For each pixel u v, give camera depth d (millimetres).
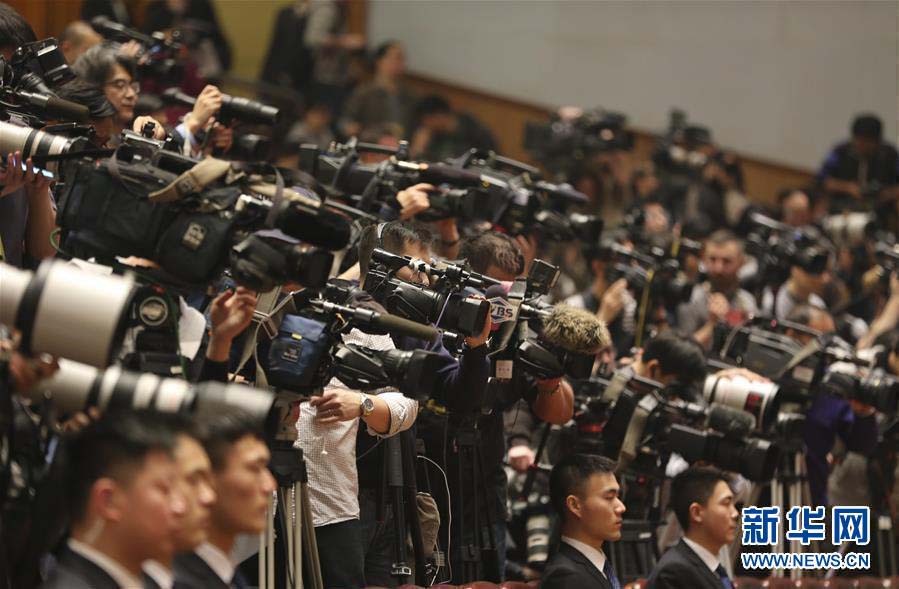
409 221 14148
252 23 31000
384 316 10891
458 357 12609
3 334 9555
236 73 30844
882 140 31219
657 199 26719
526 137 26500
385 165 15180
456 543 13664
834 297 23688
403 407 12172
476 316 11797
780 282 21812
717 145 33469
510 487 16125
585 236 17438
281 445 11250
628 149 26406
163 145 10914
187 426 8492
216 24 27828
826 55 33562
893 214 28953
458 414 12797
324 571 12250
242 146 14688
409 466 12805
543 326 13430
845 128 33750
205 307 12297
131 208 10047
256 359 11047
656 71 33406
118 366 9938
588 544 13125
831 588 15398
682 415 15195
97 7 23750
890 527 18297
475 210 15867
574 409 15148
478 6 33469
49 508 8859
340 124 28156
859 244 24766
